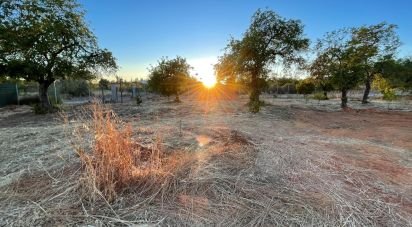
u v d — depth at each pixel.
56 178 2.60
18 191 2.35
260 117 8.74
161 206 2.11
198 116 8.99
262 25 12.88
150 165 2.77
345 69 11.71
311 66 13.21
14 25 9.98
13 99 15.10
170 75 18.05
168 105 14.88
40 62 10.84
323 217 1.97
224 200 2.22
